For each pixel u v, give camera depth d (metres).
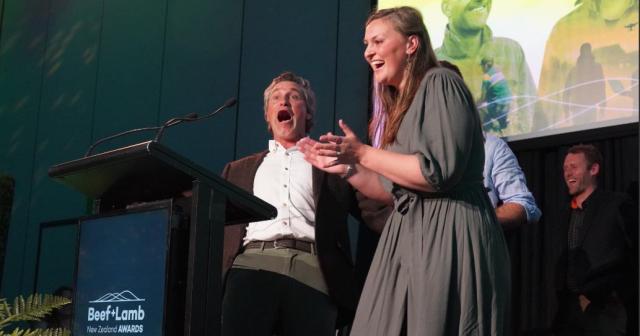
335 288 2.65
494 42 3.43
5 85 6.05
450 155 1.66
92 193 2.08
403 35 1.86
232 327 2.54
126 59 5.21
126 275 1.84
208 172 1.79
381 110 2.02
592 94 3.12
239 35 4.55
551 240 3.19
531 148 3.25
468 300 1.62
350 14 4.05
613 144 3.10
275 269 2.61
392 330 1.68
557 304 3.03
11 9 6.22
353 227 3.64
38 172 5.59
